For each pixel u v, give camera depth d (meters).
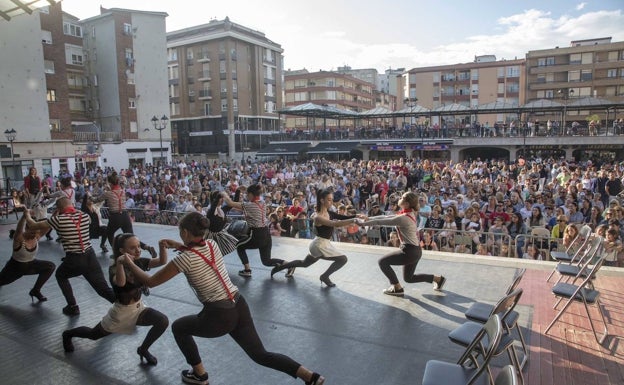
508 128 40.53
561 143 37.19
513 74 66.94
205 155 58.03
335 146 44.47
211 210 7.00
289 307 6.07
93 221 8.98
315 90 75.75
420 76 71.19
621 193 14.23
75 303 5.97
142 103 45.53
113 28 42.91
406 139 42.53
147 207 15.09
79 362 4.64
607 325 5.36
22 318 5.83
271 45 62.16
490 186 15.02
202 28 59.16
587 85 60.94
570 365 4.45
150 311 4.58
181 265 3.59
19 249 6.19
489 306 4.73
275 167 26.55
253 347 3.82
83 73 44.38
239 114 57.47
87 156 37.75
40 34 34.19
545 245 9.40
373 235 10.62
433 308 5.97
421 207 11.72
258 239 7.18
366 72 99.88
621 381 4.15
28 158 33.78
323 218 6.59
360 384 4.17
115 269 4.36
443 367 3.51
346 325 5.47
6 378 4.33
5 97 32.38
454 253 8.70
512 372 2.50
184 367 4.53
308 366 4.50
